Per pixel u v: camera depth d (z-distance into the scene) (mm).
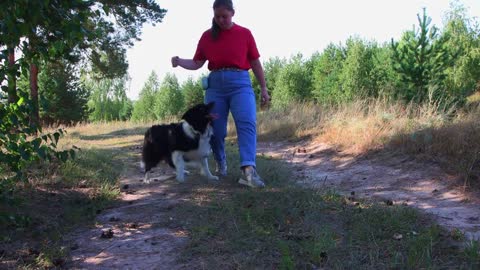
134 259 3070
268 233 3340
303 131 9469
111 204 4602
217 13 4559
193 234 3412
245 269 2768
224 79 4863
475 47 16406
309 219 3627
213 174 5773
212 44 4820
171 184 5355
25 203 4324
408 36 9930
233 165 6219
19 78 3596
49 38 3391
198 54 5035
